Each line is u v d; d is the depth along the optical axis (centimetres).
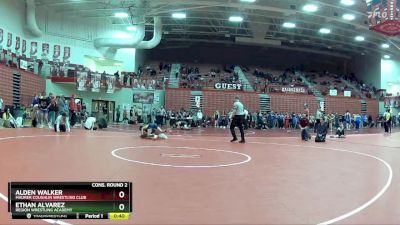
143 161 785
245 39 4091
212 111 3534
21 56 2622
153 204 446
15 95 2297
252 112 3556
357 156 1027
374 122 4156
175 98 3459
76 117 2303
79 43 3186
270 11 3061
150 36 4038
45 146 1008
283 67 4909
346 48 4447
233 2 2714
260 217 409
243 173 675
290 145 1358
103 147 1044
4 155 802
